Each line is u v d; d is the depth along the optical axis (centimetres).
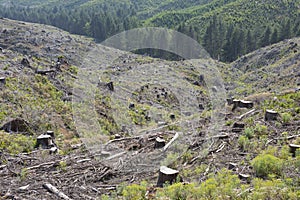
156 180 518
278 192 371
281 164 452
